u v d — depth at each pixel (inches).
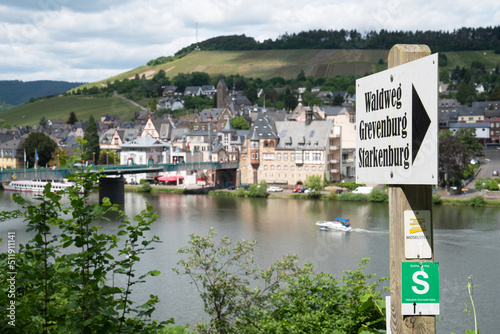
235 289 1083.9
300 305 989.2
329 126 5482.3
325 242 2728.8
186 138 7322.8
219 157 6663.4
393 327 257.6
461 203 4126.5
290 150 5556.1
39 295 429.7
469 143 6048.2
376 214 3730.3
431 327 250.8
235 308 1075.9
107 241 426.0
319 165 5413.4
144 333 423.8
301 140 5536.4
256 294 1080.8
